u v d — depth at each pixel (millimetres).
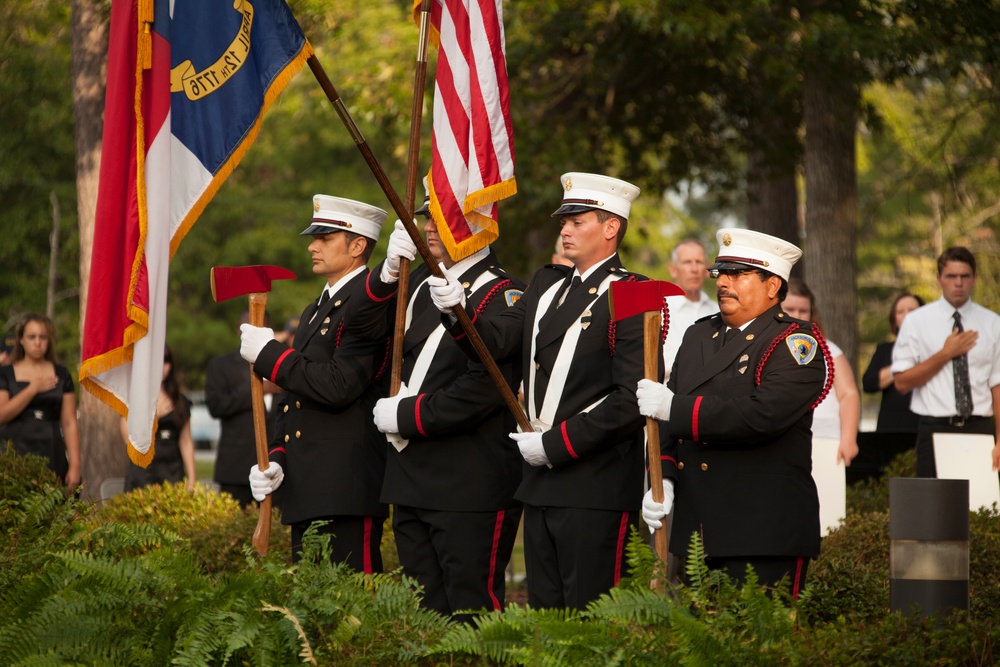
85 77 25391
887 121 34500
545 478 12805
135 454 13102
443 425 13211
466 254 14031
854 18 26172
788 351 11906
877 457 21312
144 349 13086
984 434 18750
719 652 9688
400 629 10641
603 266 13070
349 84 32844
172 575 11039
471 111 14391
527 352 13266
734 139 35625
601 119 34094
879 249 65000
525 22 31078
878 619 13039
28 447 21141
